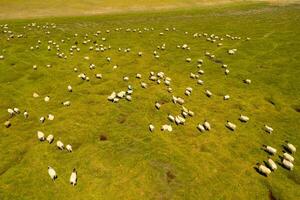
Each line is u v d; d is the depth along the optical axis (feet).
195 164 54.34
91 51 107.14
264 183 51.37
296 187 51.24
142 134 61.57
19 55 101.45
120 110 69.92
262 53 111.14
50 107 71.26
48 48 107.24
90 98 75.20
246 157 57.16
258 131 65.57
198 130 63.87
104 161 54.03
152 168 52.70
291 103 78.84
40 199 46.29
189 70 94.32
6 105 72.02
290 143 62.39
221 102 76.48
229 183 50.85
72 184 48.80
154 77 85.61
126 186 48.88
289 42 123.13
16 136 60.59
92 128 63.26
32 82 83.51
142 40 122.21
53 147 57.31
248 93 82.38
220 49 113.50
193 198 47.47
